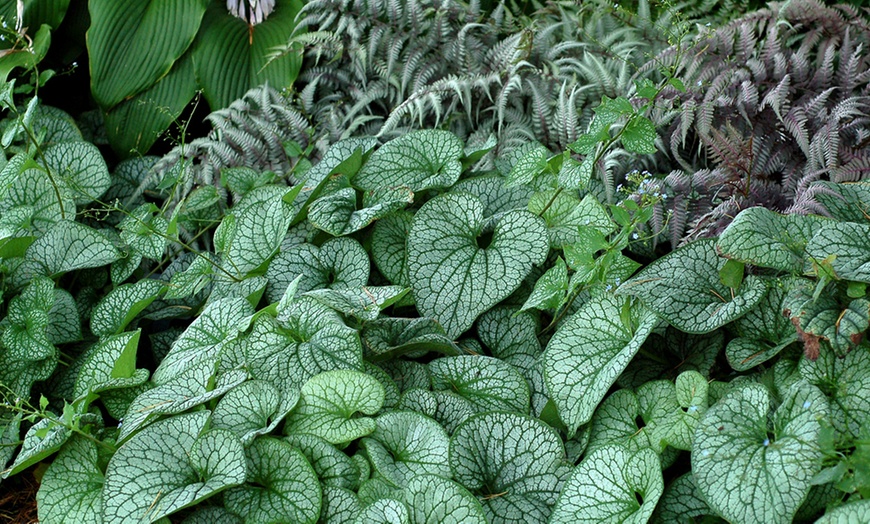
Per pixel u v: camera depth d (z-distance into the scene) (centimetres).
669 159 174
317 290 155
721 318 142
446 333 156
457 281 157
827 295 138
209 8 195
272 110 187
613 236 159
